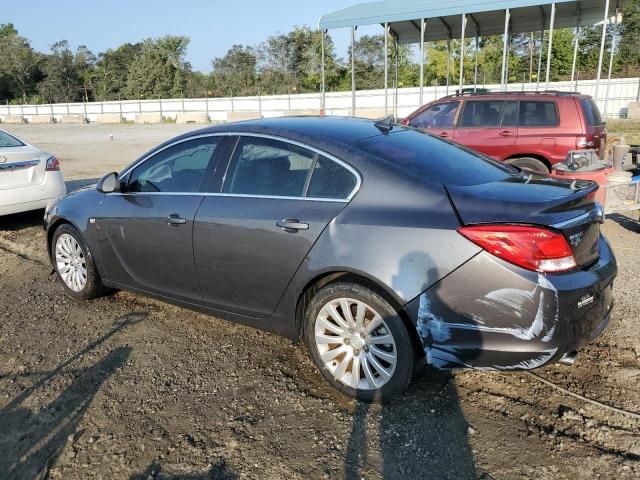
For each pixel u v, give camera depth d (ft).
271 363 12.60
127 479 9.05
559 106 28.27
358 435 9.89
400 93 111.34
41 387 11.85
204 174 13.12
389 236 10.06
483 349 9.60
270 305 11.94
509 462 9.09
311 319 11.18
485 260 9.37
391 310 10.11
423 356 10.53
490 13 51.88
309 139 11.76
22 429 10.45
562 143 27.99
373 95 115.65
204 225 12.51
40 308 16.20
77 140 80.07
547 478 8.70
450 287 9.59
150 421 10.53
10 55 250.78
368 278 10.18
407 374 10.24
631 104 80.74
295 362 12.63
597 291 9.97
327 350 11.19
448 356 9.85
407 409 10.61
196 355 13.06
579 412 10.34
